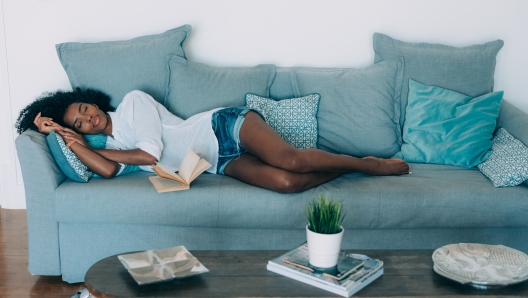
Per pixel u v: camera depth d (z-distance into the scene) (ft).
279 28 9.98
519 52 10.21
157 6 9.81
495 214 7.34
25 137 7.23
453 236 7.60
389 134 9.02
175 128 8.39
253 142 7.59
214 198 7.22
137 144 7.94
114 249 7.49
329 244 4.90
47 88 10.06
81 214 7.24
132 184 7.40
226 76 9.07
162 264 5.11
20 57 9.91
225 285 4.80
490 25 10.11
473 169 8.47
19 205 10.57
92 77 8.86
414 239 7.57
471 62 9.34
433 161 8.73
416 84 9.14
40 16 9.77
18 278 7.82
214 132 8.13
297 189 7.23
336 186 7.42
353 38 10.05
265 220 7.27
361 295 4.63
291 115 8.73
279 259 5.19
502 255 5.27
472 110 8.84
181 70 8.98
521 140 8.29
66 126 8.10
